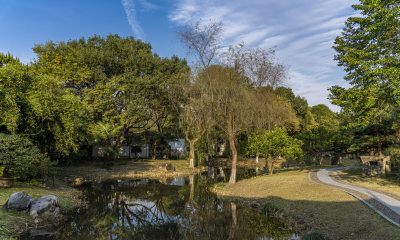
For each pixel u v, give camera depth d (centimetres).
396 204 1055
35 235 945
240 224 1140
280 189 1591
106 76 3466
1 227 848
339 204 1138
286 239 925
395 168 2078
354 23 1573
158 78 3531
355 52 1437
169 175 3098
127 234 1034
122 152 4928
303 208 1199
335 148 3119
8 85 1597
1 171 1436
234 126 2355
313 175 1994
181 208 1496
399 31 1340
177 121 4162
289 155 2170
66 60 3147
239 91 2002
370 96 1398
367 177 1830
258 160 4753
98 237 988
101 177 2761
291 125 4825
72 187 2072
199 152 3831
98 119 3562
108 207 1502
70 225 1117
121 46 3509
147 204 1606
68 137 1917
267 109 2206
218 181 2552
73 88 3194
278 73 1966
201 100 2384
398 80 1200
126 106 3416
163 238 986
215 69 2048
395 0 1249
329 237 871
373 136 2073
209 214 1337
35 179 1752
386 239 750
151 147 5119
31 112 1664
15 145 1325
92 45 3575
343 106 1519
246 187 1867
